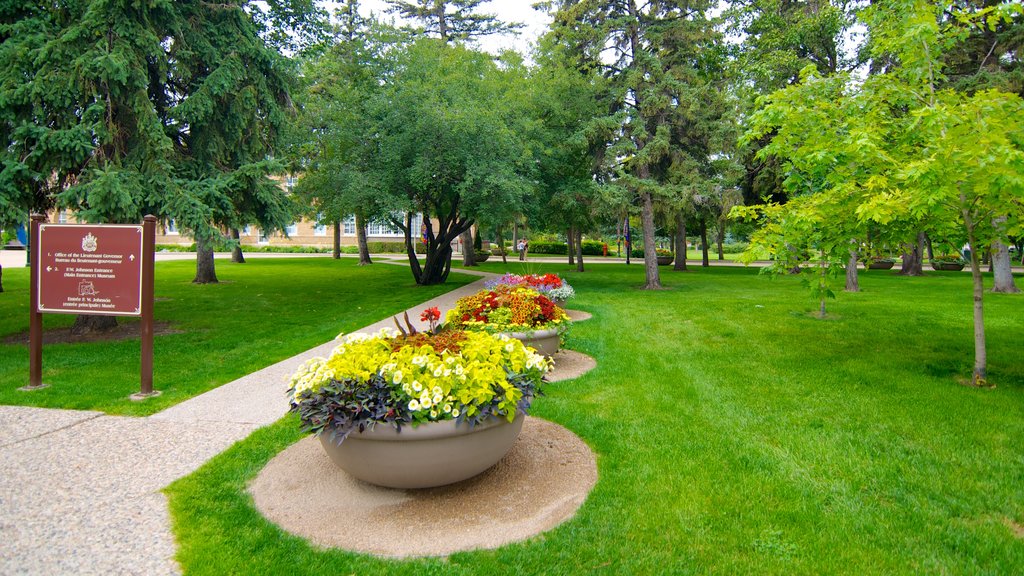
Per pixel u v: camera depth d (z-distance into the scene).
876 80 6.41
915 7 6.11
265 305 13.35
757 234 6.44
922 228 6.39
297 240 49.12
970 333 9.05
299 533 3.10
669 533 3.08
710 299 14.08
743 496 3.50
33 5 8.20
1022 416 5.01
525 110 16.50
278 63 10.66
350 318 11.27
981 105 5.07
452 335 4.17
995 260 15.58
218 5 9.75
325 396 3.38
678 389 5.91
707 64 18.78
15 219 7.79
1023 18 16.09
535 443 4.42
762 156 6.87
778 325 9.96
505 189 13.98
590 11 17.44
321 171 16.31
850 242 6.57
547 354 6.73
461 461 3.43
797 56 15.90
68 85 7.68
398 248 48.28
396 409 3.27
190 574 2.69
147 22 8.45
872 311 11.55
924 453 4.18
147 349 5.81
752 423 4.84
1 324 10.44
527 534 3.07
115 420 4.96
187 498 3.45
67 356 7.58
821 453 4.18
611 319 10.79
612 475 3.79
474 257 32.59
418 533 3.10
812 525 3.17
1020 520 3.24
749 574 2.72
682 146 18.19
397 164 14.63
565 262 35.97
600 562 2.82
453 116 13.54
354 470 3.51
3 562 2.74
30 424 4.83
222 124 9.87
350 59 19.42
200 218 8.44
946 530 3.12
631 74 16.62
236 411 5.24
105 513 3.26
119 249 5.81
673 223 25.14
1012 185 4.44
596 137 16.75
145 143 8.52
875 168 5.79
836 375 6.48
